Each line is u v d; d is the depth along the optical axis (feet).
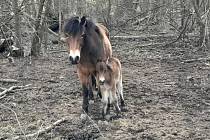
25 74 35.58
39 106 27.40
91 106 26.86
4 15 40.70
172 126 23.81
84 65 24.57
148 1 59.98
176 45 47.26
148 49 46.24
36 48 43.11
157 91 30.01
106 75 24.31
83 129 23.47
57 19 56.65
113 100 24.93
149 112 25.84
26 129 23.88
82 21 23.81
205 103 27.43
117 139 22.30
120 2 62.69
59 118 25.23
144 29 59.52
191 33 50.14
